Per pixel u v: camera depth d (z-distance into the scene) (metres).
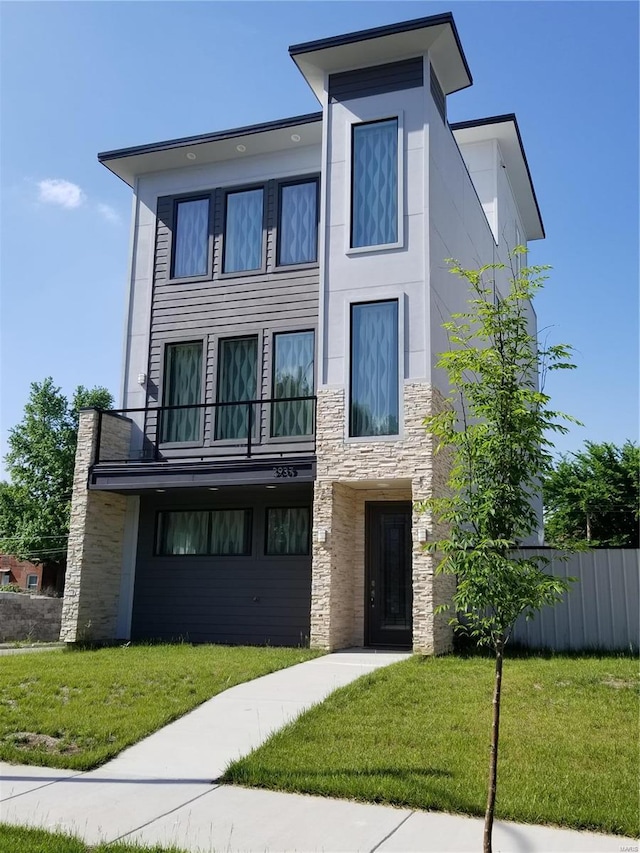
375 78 14.62
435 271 13.94
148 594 16.19
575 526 34.38
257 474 14.16
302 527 15.43
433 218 14.05
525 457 5.66
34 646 15.59
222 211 17.06
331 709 8.52
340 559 13.70
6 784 6.43
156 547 16.45
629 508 33.34
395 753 6.98
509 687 9.48
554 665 11.06
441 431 6.05
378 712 8.34
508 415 5.62
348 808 5.82
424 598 12.38
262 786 6.33
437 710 8.43
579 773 6.46
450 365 6.03
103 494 16.02
